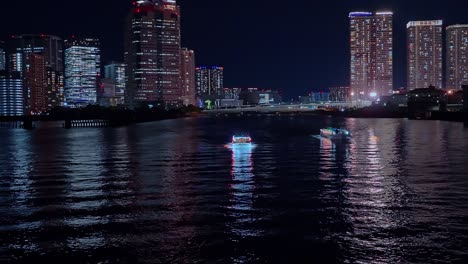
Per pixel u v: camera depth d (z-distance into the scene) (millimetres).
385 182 46594
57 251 25672
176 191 42688
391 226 29781
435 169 55969
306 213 33469
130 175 53375
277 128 174375
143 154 78812
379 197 38938
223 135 133500
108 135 139125
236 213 33688
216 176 51906
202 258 24453
